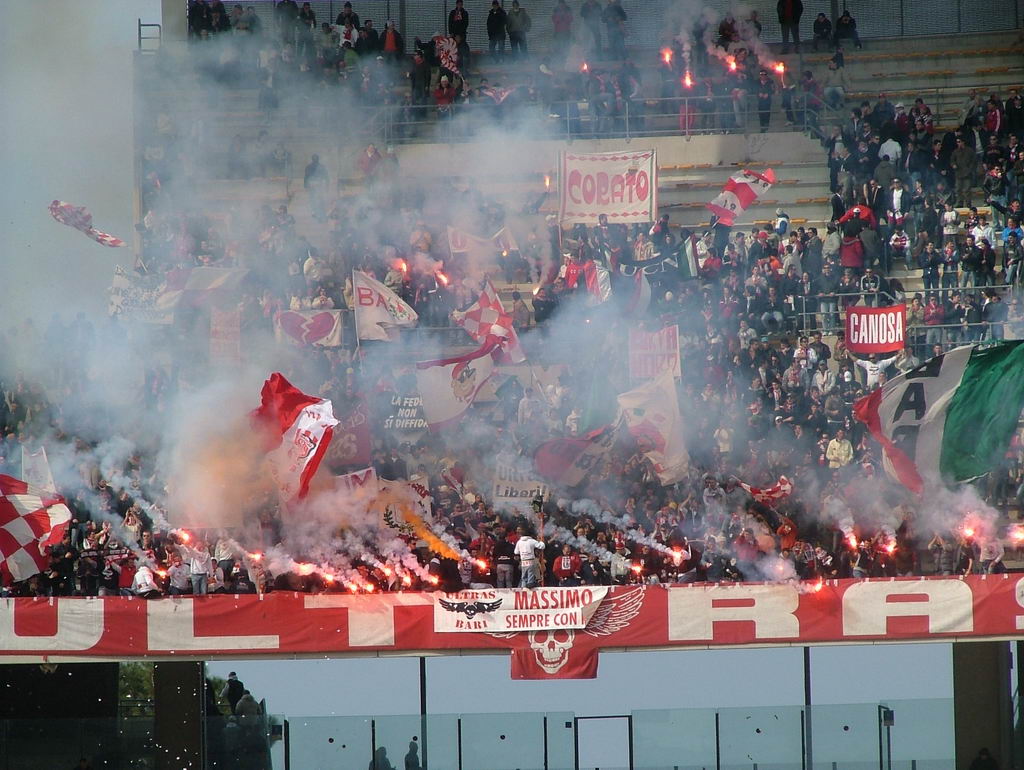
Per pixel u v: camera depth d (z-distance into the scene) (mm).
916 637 96500
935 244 128000
